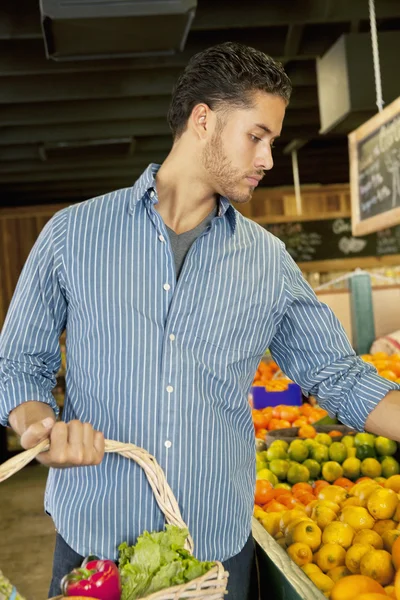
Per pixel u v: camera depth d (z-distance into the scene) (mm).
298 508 2074
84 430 1164
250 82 1421
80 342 1465
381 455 2600
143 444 1410
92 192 8125
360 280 4555
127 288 1448
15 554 4391
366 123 4094
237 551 1490
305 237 8266
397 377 3418
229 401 1486
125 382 1420
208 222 1544
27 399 1398
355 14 3783
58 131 5812
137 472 1392
